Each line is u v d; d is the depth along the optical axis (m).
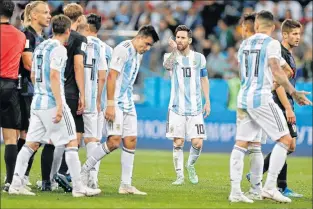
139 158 53.56
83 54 31.94
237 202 29.86
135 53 31.42
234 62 67.00
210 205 28.81
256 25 30.19
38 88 29.86
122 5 72.56
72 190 31.20
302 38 68.81
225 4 73.50
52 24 30.08
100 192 30.89
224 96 61.00
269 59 29.27
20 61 32.97
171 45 39.09
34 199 28.81
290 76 32.03
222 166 49.34
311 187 38.97
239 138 30.02
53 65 29.22
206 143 61.34
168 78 62.16
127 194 31.72
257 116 29.62
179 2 73.31
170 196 31.75
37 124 29.94
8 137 31.75
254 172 31.64
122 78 31.38
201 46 68.56
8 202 27.80
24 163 30.16
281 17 72.19
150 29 31.28
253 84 29.62
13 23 64.31
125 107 31.50
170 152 59.41
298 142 60.44
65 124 29.73
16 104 31.61
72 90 32.22
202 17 72.50
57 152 32.50
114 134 31.20
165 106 61.59
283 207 29.11
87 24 33.59
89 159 31.58
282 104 32.12
